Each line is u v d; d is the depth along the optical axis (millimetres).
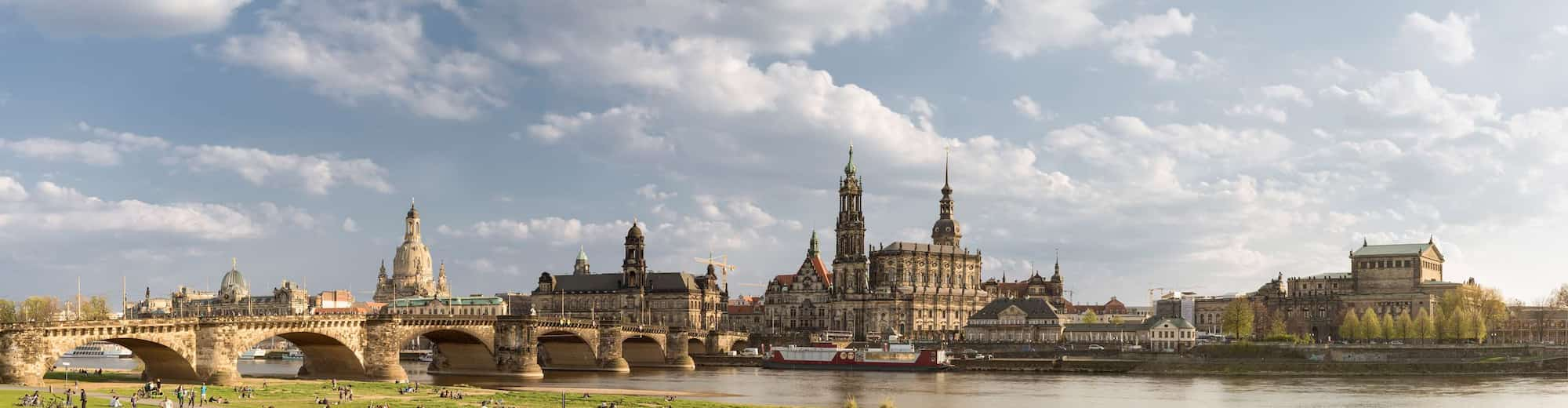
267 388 165500
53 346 156500
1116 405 185875
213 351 174125
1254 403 189250
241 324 176625
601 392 197500
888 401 177250
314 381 186250
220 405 139375
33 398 129875
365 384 180250
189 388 160125
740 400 187000
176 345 171500
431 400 154250
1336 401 193250
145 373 179500
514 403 153625
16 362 154625
